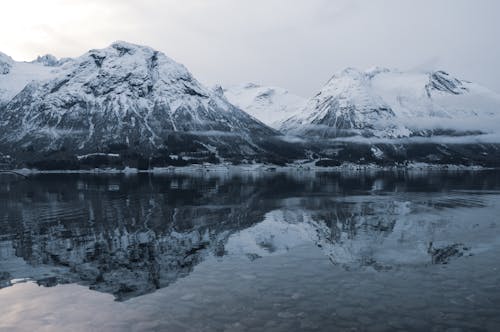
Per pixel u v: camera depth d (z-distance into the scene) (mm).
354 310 28203
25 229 60406
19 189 137500
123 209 82812
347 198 105312
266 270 38125
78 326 26344
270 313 27781
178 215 74125
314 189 138250
